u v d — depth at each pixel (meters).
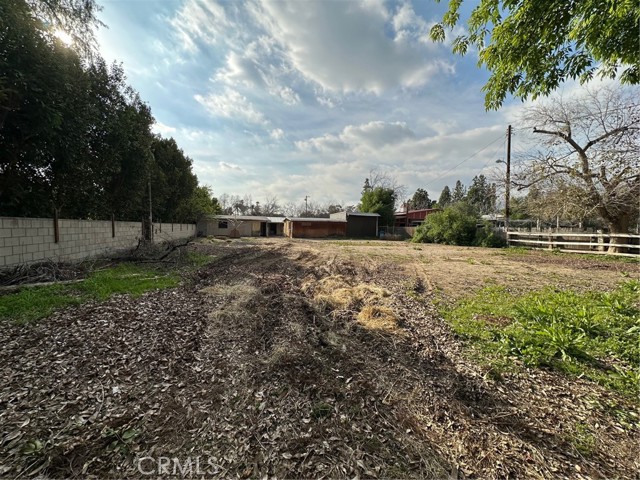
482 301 4.86
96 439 1.73
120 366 2.59
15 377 2.35
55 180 7.17
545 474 1.55
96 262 7.46
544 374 2.57
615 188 10.95
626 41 2.43
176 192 17.23
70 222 7.23
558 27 2.56
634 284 5.18
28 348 2.84
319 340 3.27
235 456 1.63
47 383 2.28
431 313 4.27
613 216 11.82
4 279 5.02
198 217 23.06
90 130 7.53
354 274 7.55
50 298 4.22
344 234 29.44
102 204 9.66
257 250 12.94
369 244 18.41
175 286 5.59
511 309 4.21
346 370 2.63
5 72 4.59
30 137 5.69
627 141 10.65
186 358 2.78
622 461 1.64
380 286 6.07
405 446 1.74
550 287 5.85
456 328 3.62
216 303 4.54
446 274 7.49
